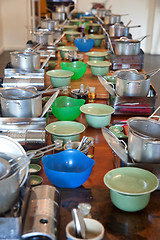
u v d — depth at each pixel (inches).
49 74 108.7
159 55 324.2
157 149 58.6
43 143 71.1
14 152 53.8
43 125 73.1
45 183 61.0
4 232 42.7
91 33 215.3
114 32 177.8
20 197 48.3
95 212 51.7
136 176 54.6
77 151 60.8
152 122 64.1
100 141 78.3
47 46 147.4
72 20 243.0
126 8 317.7
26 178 48.8
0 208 44.9
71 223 44.1
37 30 168.6
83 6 322.3
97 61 129.9
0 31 319.3
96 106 86.1
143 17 320.2
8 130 72.4
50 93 104.9
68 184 57.3
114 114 93.5
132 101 92.2
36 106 75.8
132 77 97.3
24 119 73.5
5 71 106.7
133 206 50.3
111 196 52.4
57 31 186.2
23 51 110.4
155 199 55.1
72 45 183.8
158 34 319.9
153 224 49.4
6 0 320.2
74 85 115.3
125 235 47.1
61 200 54.1
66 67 119.3
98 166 67.4
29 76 106.3
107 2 316.8
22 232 43.2
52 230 44.0
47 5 366.3
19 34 332.2
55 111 86.5
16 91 78.0
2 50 326.3
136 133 60.7
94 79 123.5
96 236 43.3
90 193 56.2
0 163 47.5
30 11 335.6
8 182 44.6
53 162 60.6
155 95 93.7
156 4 309.0
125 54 132.2
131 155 61.1
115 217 50.7
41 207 47.5
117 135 74.3
